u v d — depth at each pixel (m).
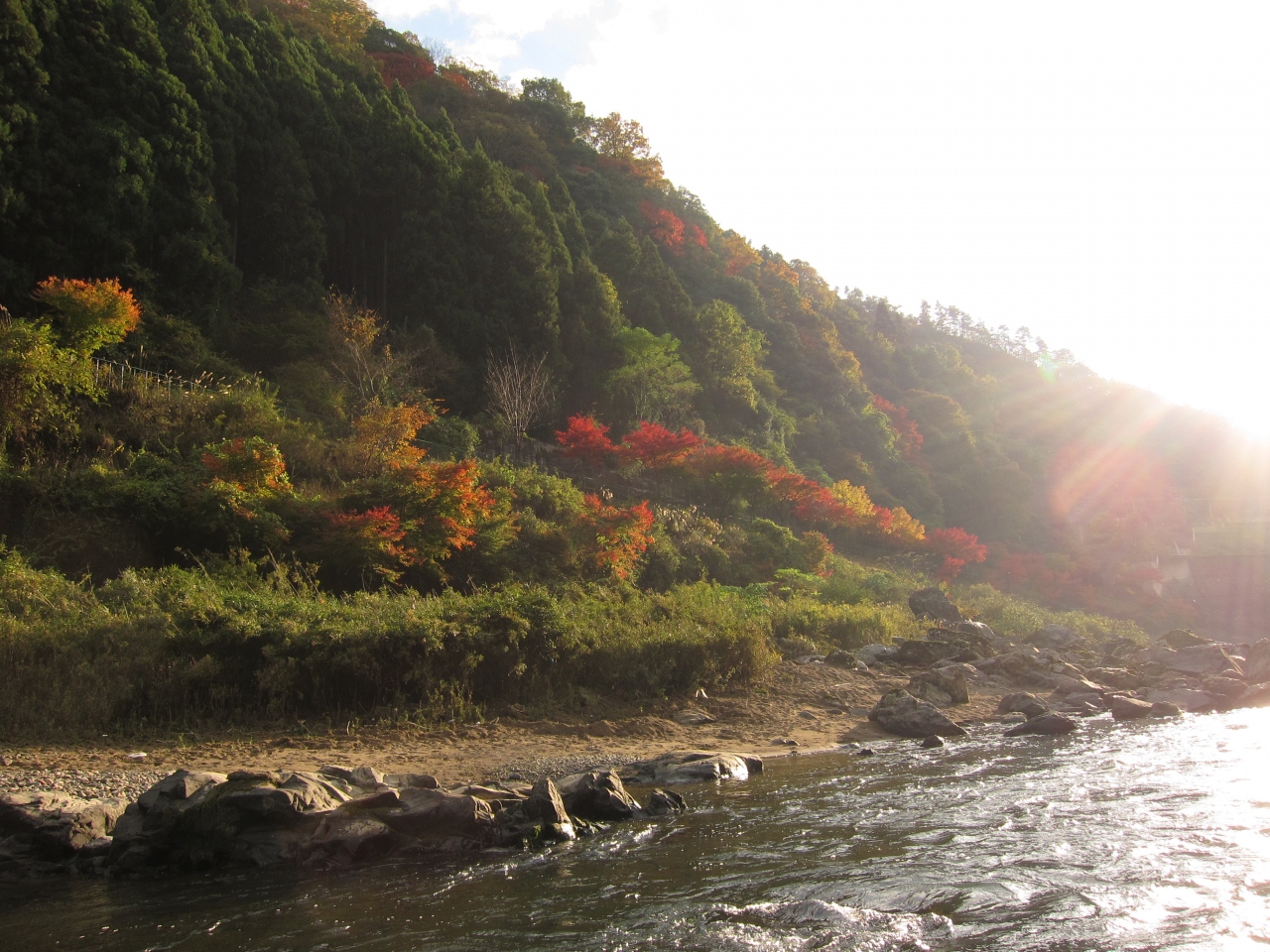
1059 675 20.66
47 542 16.22
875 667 20.75
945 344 139.12
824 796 9.92
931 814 8.95
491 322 42.69
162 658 11.85
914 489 69.94
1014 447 86.94
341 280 40.94
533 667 14.57
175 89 32.59
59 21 30.23
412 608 14.48
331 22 73.12
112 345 25.03
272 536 18.14
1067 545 68.25
